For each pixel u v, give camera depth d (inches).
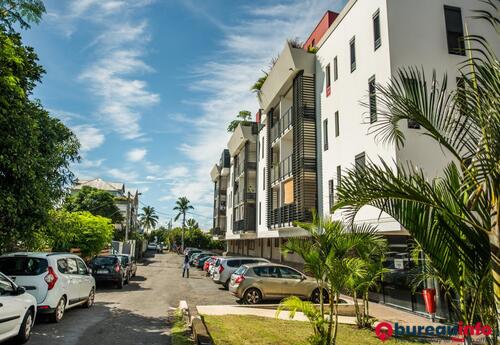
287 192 933.2
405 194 176.2
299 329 381.7
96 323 388.5
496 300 164.1
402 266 526.6
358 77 610.9
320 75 784.9
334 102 708.0
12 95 341.7
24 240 430.0
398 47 522.9
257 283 571.8
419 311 483.5
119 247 1552.7
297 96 838.5
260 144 1268.5
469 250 172.2
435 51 533.0
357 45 618.5
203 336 295.0
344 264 280.4
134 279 940.0
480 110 173.3
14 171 357.1
